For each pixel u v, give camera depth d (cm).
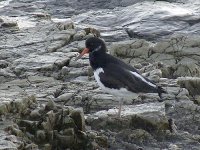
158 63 1808
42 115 1275
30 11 2789
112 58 1382
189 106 1507
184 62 1862
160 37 2350
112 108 1485
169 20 2472
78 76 1764
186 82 1639
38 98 1549
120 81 1338
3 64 1861
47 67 1805
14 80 1717
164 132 1357
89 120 1385
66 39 2138
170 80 1677
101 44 1380
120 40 2322
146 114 1377
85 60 1883
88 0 3052
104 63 1370
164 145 1309
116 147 1277
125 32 2398
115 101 1526
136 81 1341
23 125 1234
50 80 1727
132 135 1325
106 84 1356
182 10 2575
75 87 1652
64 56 1922
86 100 1550
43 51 2011
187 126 1423
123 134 1332
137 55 1923
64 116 1262
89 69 1764
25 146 1140
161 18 2486
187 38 1936
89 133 1267
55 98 1562
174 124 1399
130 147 1276
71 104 1541
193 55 1892
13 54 1984
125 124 1368
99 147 1242
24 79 1728
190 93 1627
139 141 1319
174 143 1320
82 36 2183
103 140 1267
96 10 2944
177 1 2783
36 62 1852
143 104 1482
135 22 2502
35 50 2022
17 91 1580
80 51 2038
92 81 1706
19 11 2745
